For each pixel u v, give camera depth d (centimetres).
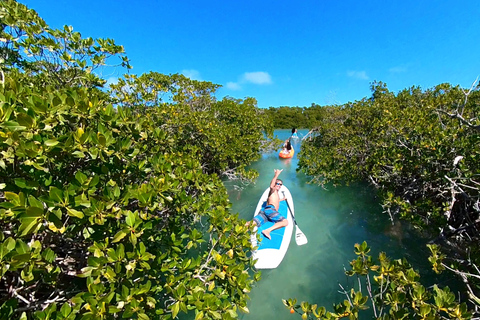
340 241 540
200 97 1134
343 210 686
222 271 253
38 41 369
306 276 442
